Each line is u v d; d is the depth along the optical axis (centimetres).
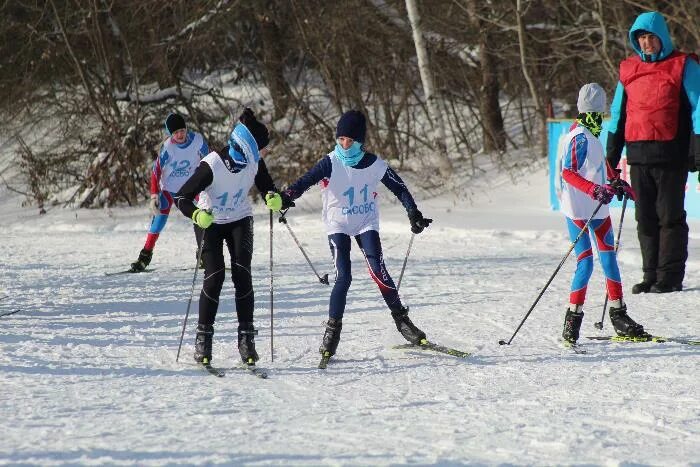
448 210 4528
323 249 3416
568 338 1655
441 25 5894
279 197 1543
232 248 1556
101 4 6306
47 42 6425
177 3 6062
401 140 5853
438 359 1580
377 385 1394
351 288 2422
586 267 1659
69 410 1228
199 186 1502
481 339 1745
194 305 2231
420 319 1964
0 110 6681
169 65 6256
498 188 4922
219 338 1805
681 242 2241
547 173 4941
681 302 2108
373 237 1602
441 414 1199
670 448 1029
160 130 6122
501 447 1033
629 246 3027
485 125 5841
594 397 1282
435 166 5288
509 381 1396
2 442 1057
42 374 1473
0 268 3116
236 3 5872
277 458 990
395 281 2516
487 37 5816
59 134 6844
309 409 1240
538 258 2947
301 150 5600
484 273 2631
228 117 6325
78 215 5612
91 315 2105
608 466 959
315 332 1855
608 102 5581
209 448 1031
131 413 1213
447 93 6038
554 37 5728
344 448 1033
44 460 980
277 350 1686
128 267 3067
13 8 6550
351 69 5834
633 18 5341
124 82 6550
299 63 6906
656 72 2228
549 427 1122
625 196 1712
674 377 1396
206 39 6103
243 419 1177
